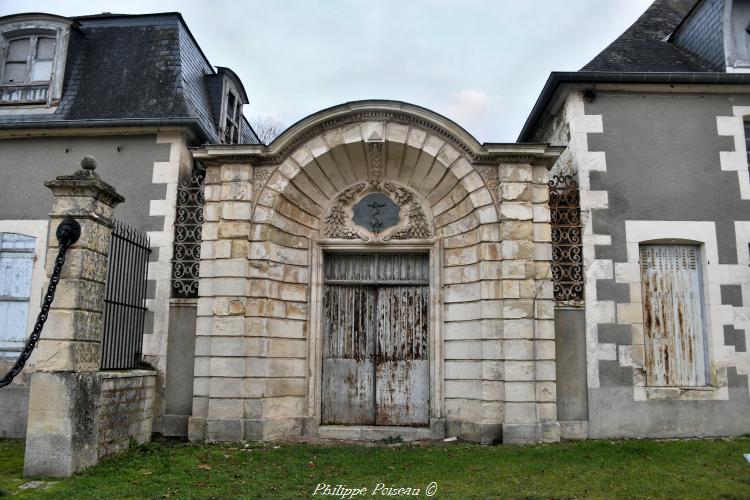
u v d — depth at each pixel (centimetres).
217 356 830
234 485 603
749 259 885
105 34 1087
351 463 702
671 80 899
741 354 860
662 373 872
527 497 570
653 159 906
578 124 913
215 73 1175
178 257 909
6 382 591
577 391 845
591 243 877
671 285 895
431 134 895
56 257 641
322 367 936
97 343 670
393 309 951
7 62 1031
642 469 671
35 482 581
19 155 971
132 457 700
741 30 948
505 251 841
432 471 666
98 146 960
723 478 639
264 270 862
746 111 925
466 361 876
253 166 891
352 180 958
